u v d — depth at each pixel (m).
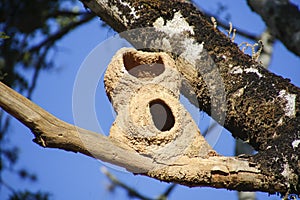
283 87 7.15
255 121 7.08
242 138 7.26
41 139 6.14
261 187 6.73
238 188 6.73
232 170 6.64
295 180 6.73
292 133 6.91
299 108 7.04
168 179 6.59
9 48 10.77
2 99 6.00
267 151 6.84
